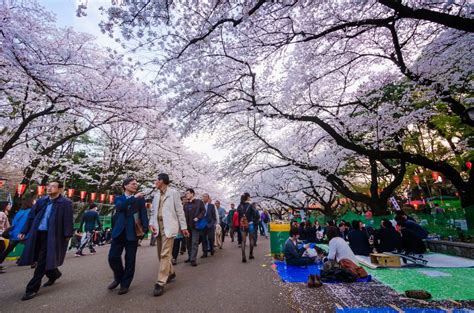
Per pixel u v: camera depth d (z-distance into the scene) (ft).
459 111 23.80
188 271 17.94
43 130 38.42
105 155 57.72
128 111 28.35
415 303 10.60
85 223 30.27
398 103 31.65
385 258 18.48
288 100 29.48
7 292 13.51
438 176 45.65
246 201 23.45
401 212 25.85
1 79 24.91
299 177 59.98
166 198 14.35
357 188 63.62
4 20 19.88
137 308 10.63
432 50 24.00
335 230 17.67
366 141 34.30
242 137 45.55
